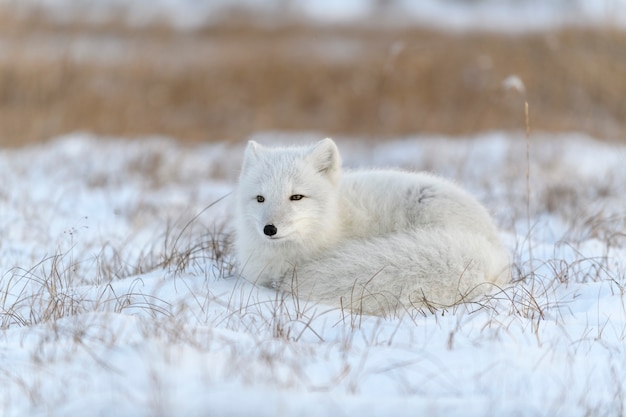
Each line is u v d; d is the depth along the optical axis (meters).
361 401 10.03
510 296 15.23
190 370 10.85
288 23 74.81
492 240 17.11
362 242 16.33
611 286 15.81
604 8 49.75
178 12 72.94
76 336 12.29
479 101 48.88
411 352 11.90
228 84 53.03
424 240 15.40
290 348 12.10
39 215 24.34
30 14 51.03
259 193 16.03
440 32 71.38
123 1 62.78
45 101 44.41
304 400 9.98
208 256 18.91
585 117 45.09
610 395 10.70
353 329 13.43
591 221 22.67
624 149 38.12
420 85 51.72
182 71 54.31
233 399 9.81
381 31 78.31
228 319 13.95
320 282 15.36
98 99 45.25
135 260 19.97
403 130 46.22
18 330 13.41
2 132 39.06
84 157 35.53
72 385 10.75
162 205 27.69
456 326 13.07
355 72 54.50
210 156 40.16
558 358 11.86
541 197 27.89
